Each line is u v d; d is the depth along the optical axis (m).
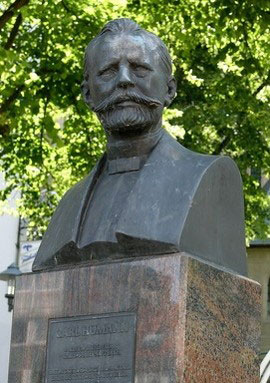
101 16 17.48
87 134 18.89
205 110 23.03
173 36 18.22
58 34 17.72
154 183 7.27
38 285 7.41
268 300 35.69
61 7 17.30
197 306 6.88
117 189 7.49
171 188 7.20
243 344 7.23
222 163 7.40
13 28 16.05
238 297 7.24
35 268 7.66
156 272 6.89
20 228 26.86
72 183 19.73
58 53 17.86
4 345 26.39
